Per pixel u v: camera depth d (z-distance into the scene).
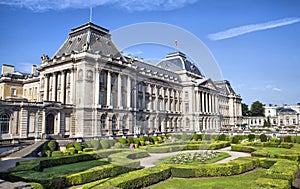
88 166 28.20
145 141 27.67
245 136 65.00
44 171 25.69
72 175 21.11
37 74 81.88
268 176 19.28
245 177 23.73
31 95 84.19
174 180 21.88
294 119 157.62
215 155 37.47
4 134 47.62
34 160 28.08
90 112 55.75
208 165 24.30
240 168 24.98
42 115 53.62
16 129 49.56
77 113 56.47
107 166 23.27
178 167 22.95
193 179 22.44
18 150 42.25
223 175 23.95
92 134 53.28
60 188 20.14
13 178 20.75
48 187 19.19
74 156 31.67
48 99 67.81
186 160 25.66
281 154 32.03
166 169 22.06
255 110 188.12
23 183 15.90
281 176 18.95
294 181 21.16
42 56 72.38
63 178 20.56
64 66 62.69
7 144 41.75
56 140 46.25
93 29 65.44
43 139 48.28
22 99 76.81
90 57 57.91
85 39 63.41
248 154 42.16
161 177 21.36
